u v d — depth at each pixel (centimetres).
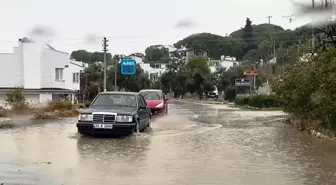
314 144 1283
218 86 8544
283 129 1755
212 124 2011
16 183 759
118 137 1430
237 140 1376
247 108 4047
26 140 1329
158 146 1223
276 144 1283
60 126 1817
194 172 863
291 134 1560
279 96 2011
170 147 1204
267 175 838
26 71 4781
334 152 1126
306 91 1590
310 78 1566
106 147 1196
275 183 771
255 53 9706
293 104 1805
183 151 1132
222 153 1105
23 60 4775
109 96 1595
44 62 4894
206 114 2898
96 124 1413
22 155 1045
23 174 830
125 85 8138
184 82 9250
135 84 8238
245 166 930
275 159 1020
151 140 1359
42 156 1035
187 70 9362
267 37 8688
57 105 2731
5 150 1123
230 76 8088
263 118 2473
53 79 5022
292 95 1752
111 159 1001
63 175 825
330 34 1603
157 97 2645
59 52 5141
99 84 6378
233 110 3600
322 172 867
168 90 10281
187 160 998
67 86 5603
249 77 6425
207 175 836
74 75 6072
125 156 1045
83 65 7544
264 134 1560
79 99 6191
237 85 5762
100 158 1014
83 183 762
